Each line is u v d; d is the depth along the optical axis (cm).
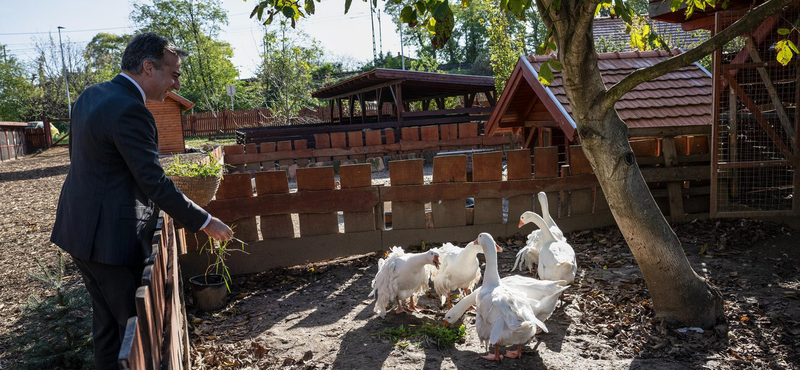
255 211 676
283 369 421
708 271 579
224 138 3769
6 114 5172
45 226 939
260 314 538
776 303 487
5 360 452
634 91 862
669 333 445
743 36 776
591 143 452
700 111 827
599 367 400
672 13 776
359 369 414
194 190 502
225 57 5728
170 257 379
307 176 688
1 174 1938
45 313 429
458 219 739
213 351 455
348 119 2834
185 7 5506
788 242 650
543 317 433
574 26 425
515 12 349
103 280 290
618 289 543
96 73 5250
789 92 806
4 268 701
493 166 737
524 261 657
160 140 2442
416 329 484
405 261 484
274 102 3378
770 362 394
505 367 406
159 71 310
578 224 774
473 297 448
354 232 711
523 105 1033
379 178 1466
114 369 315
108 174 284
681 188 784
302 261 698
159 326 247
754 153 805
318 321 514
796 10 672
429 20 395
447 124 1883
